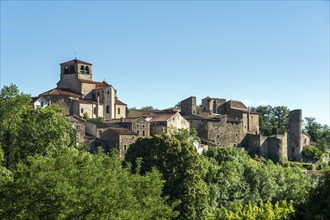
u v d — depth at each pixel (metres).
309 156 170.12
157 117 145.00
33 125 78.06
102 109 146.50
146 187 52.16
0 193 40.72
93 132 125.31
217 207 99.19
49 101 138.62
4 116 76.38
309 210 55.00
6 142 76.06
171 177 78.44
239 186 107.06
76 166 45.59
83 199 40.16
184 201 76.38
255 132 177.75
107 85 155.62
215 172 106.06
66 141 81.94
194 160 81.69
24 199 40.28
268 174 114.00
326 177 56.41
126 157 85.44
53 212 39.41
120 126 131.50
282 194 106.50
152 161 80.00
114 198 42.34
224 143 160.50
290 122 171.88
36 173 41.16
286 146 168.12
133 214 42.84
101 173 45.09
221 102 179.50
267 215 63.56
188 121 156.12
